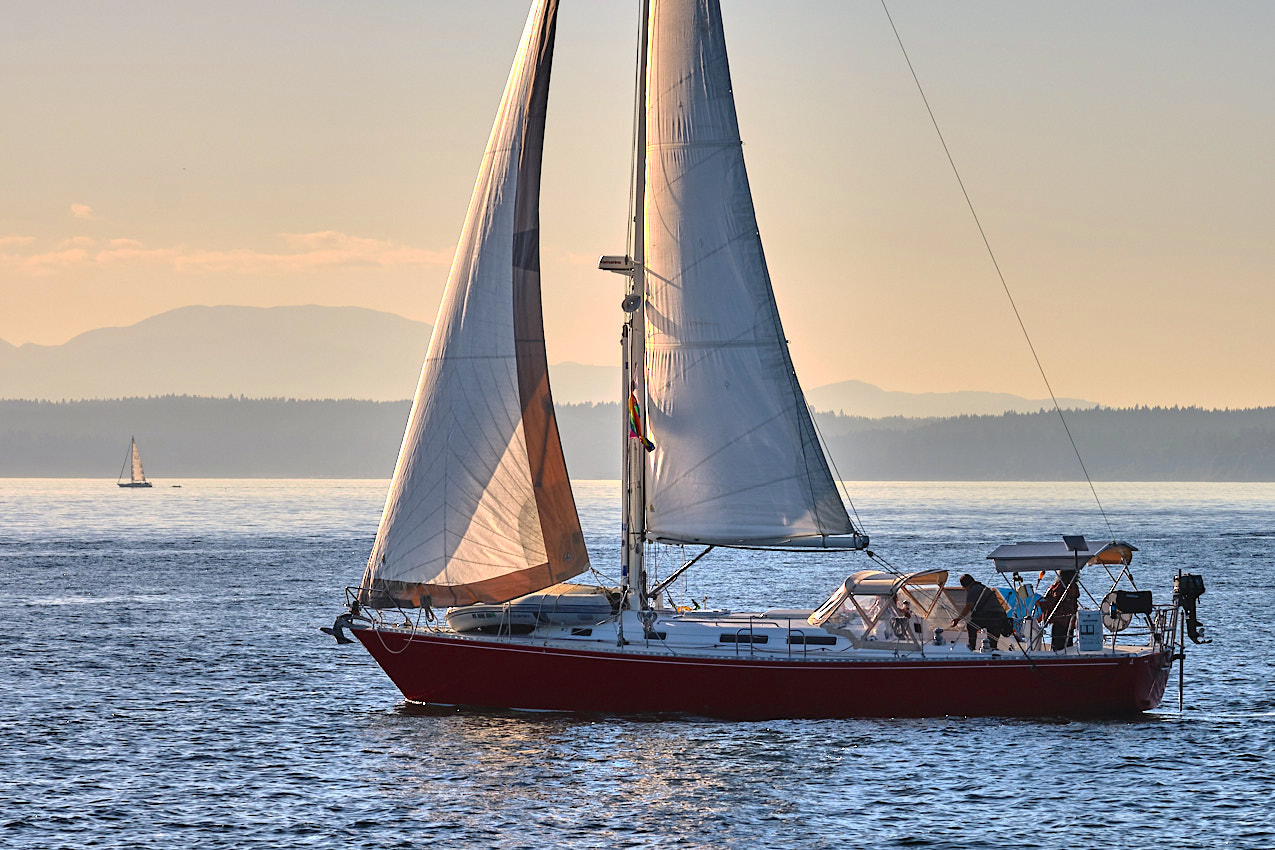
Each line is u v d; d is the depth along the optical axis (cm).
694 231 10444
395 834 8081
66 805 8681
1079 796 8744
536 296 10369
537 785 8888
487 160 10531
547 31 10512
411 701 10438
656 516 10456
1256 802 8662
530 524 10219
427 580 10256
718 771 9131
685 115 10456
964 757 9475
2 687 12675
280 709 11606
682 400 10425
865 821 8256
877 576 10156
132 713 11444
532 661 10006
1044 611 10406
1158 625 10562
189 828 8225
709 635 9981
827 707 9906
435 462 10325
